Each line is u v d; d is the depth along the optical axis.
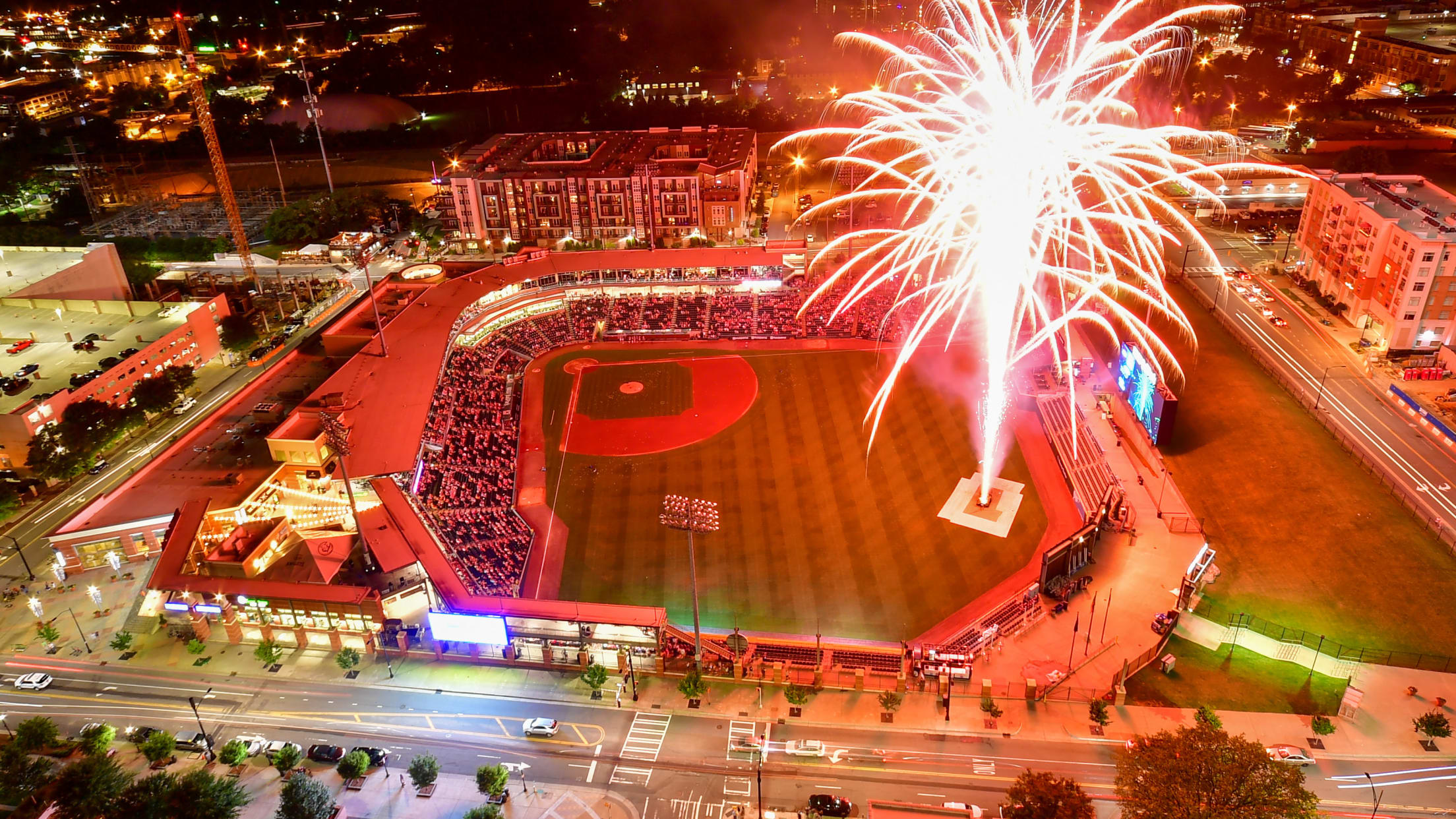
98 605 107.69
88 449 133.38
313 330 180.62
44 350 154.38
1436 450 126.31
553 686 94.94
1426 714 86.44
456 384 147.25
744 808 79.81
